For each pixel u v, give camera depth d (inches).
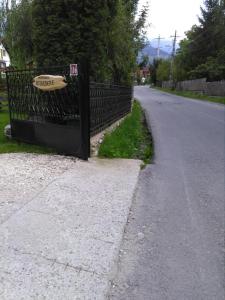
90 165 219.0
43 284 91.9
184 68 1902.1
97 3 272.2
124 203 156.6
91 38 274.7
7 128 292.0
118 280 98.3
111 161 235.3
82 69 215.6
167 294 93.1
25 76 258.7
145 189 182.9
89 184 180.1
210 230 134.7
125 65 456.4
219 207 160.1
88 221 134.0
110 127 325.7
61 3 266.7
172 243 122.6
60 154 242.4
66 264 102.3
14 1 497.0
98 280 95.8
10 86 278.5
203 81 1451.8
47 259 104.3
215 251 117.9
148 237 126.5
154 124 478.0
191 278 101.0
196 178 207.3
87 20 270.5
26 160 220.7
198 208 158.2
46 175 189.5
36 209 141.4
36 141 263.4
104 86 298.8
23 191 161.3
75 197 159.0
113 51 379.6
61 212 140.4
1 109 532.4
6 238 115.6
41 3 271.3
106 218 138.3
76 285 92.7
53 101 240.7
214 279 101.0
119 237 122.5
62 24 268.5
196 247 120.2
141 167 229.0
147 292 93.5
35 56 291.3
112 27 336.2
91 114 251.3
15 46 475.5
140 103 952.9
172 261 110.1
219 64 1485.0
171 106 839.1
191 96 1338.6
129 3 483.2
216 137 361.7
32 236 118.2
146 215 147.3
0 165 205.0
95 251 111.2
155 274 102.3
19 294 87.2
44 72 242.5
